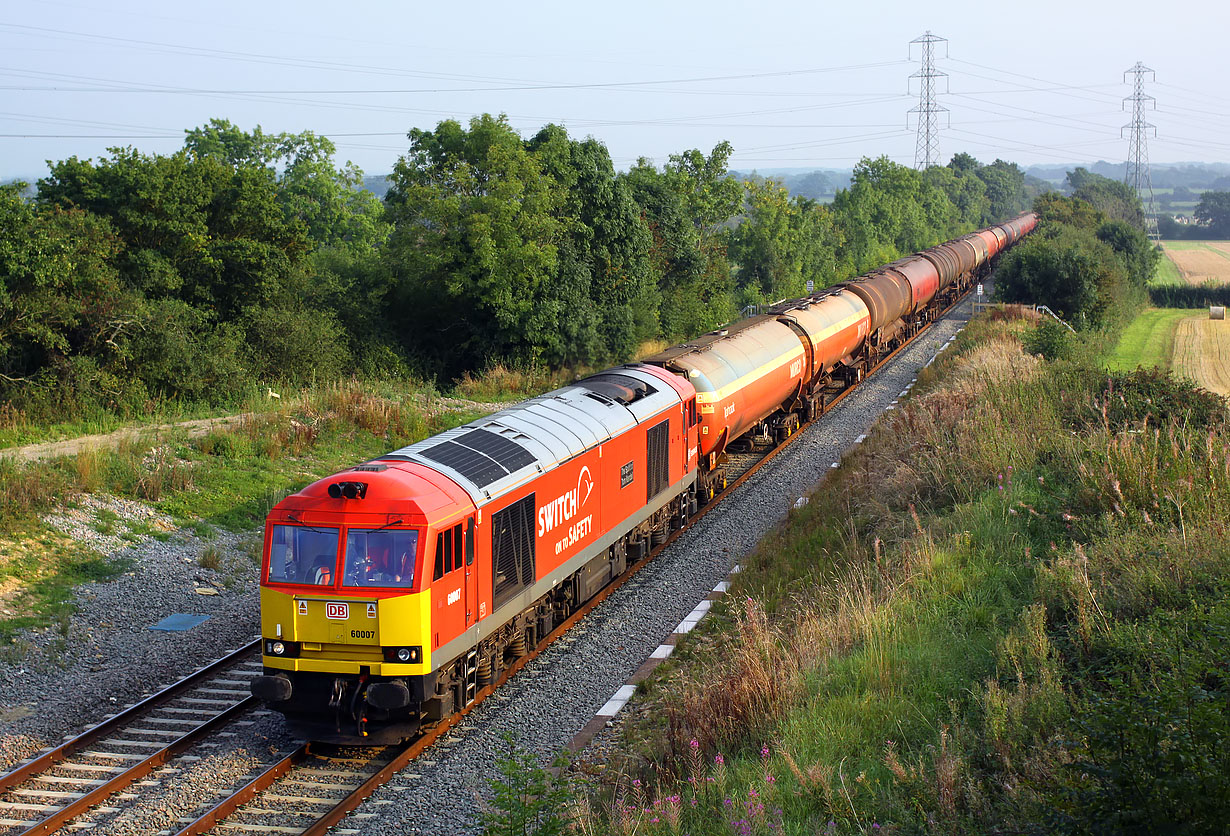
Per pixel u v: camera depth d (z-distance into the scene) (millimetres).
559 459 14953
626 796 9711
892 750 9117
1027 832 6930
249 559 18750
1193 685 7211
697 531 20891
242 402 29047
